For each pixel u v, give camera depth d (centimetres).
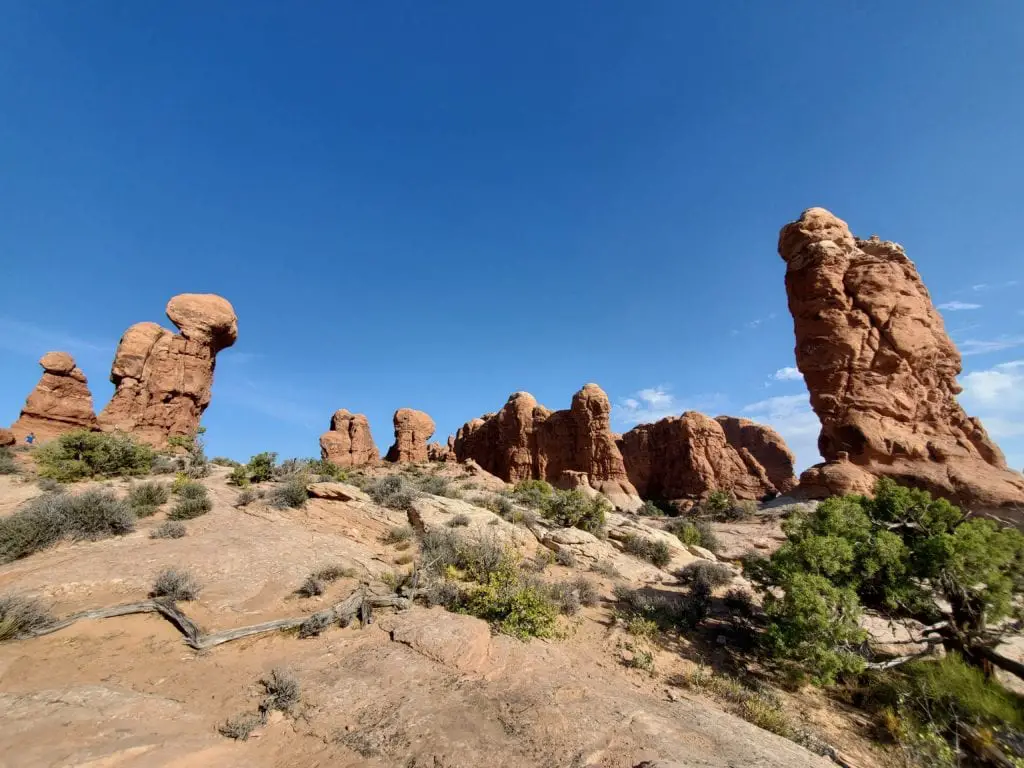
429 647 831
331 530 1709
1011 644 1285
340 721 606
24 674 655
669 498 6103
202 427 3478
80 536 1232
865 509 1520
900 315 3412
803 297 3697
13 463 2389
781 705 941
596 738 593
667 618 1327
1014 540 1205
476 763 526
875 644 1305
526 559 1727
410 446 7456
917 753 809
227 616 921
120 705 571
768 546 2545
